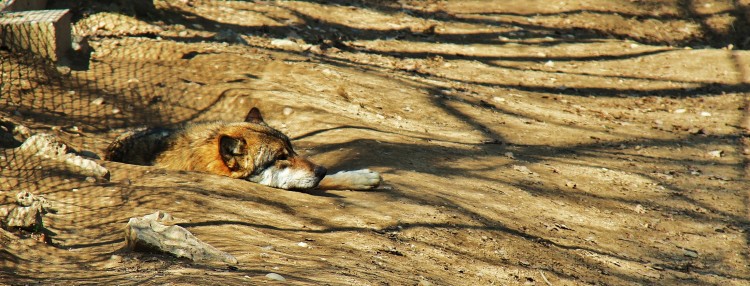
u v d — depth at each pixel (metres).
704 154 41.12
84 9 45.28
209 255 16.48
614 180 34.50
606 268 23.11
